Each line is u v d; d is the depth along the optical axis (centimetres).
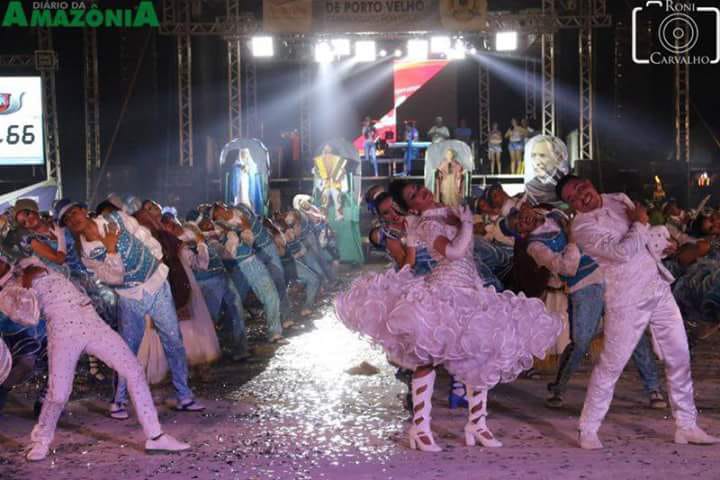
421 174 3058
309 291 1398
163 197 2786
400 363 611
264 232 1191
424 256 655
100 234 702
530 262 848
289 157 3188
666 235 607
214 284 980
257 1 3053
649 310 601
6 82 2523
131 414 745
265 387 851
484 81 3359
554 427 672
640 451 600
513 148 2994
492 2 3253
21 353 724
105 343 617
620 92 2962
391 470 569
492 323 578
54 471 584
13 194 2380
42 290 612
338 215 2405
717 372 895
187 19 2722
